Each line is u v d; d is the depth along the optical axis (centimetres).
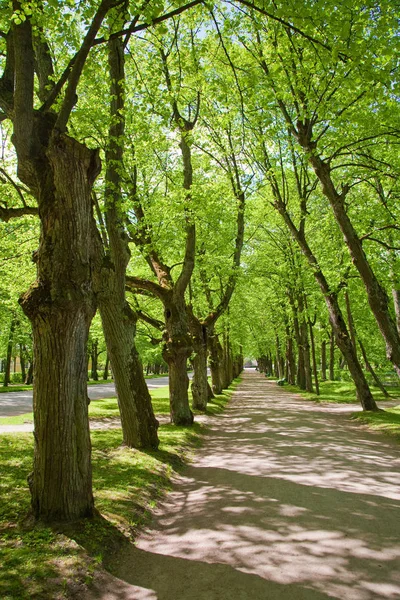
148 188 1422
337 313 1870
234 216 1906
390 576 410
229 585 401
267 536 512
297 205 2255
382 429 1370
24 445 929
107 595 393
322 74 1103
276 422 1630
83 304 500
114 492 643
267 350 5900
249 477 803
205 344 1833
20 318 3503
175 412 1442
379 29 727
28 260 1716
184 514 619
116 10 591
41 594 367
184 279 1411
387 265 1797
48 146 495
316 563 439
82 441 515
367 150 1411
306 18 623
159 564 455
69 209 496
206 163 1691
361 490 702
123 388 982
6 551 427
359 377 1825
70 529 479
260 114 1263
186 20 1161
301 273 2578
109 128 932
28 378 4172
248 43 1348
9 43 591
